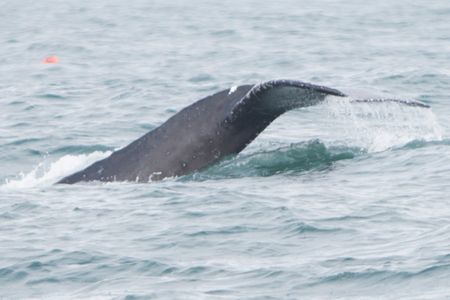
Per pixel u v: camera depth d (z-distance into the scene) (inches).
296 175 2706.7
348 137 3511.3
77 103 4431.6
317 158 2871.6
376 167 2765.7
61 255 2130.9
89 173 2748.5
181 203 2449.6
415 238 2124.8
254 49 6348.4
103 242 2206.0
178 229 2261.3
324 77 5118.1
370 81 4849.9
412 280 1887.3
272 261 2043.6
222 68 5556.1
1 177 3063.5
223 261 2060.8
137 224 2313.0
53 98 4584.2
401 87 4670.3
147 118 4003.4
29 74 5511.8
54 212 2452.0
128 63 5871.1
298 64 5639.8
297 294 1868.8
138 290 1920.5
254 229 2241.6
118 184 2672.2
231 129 2657.5
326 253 2071.9
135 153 2736.2
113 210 2434.8
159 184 2632.9
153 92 4677.7
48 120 3983.8
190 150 2687.0
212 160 2694.4
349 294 1855.3
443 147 2928.2
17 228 2343.8
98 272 2034.9
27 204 2534.5
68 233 2283.5
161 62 5866.1
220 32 7396.7
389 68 5241.1
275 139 3484.3
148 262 2070.6
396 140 3093.0
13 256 2139.5
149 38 7180.1
